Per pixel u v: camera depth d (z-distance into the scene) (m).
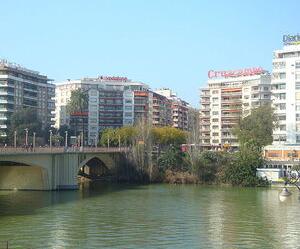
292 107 160.62
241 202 99.06
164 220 77.19
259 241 62.88
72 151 121.25
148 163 146.38
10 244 60.00
